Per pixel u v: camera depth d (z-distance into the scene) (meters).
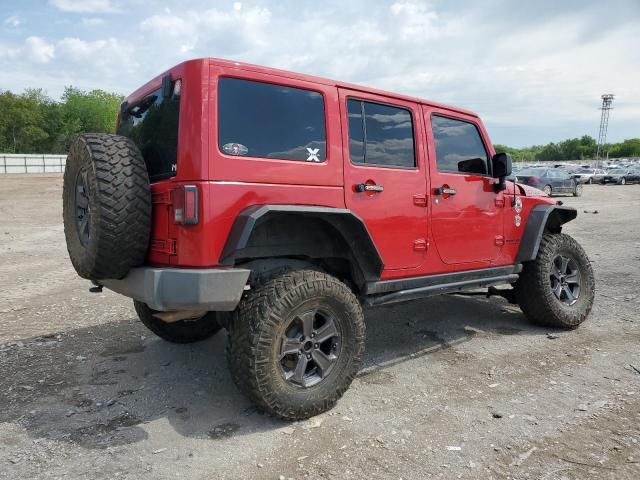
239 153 3.18
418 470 2.74
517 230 5.04
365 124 3.89
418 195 4.15
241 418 3.36
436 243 4.31
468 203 4.56
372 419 3.33
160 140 3.46
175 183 3.11
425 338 5.02
